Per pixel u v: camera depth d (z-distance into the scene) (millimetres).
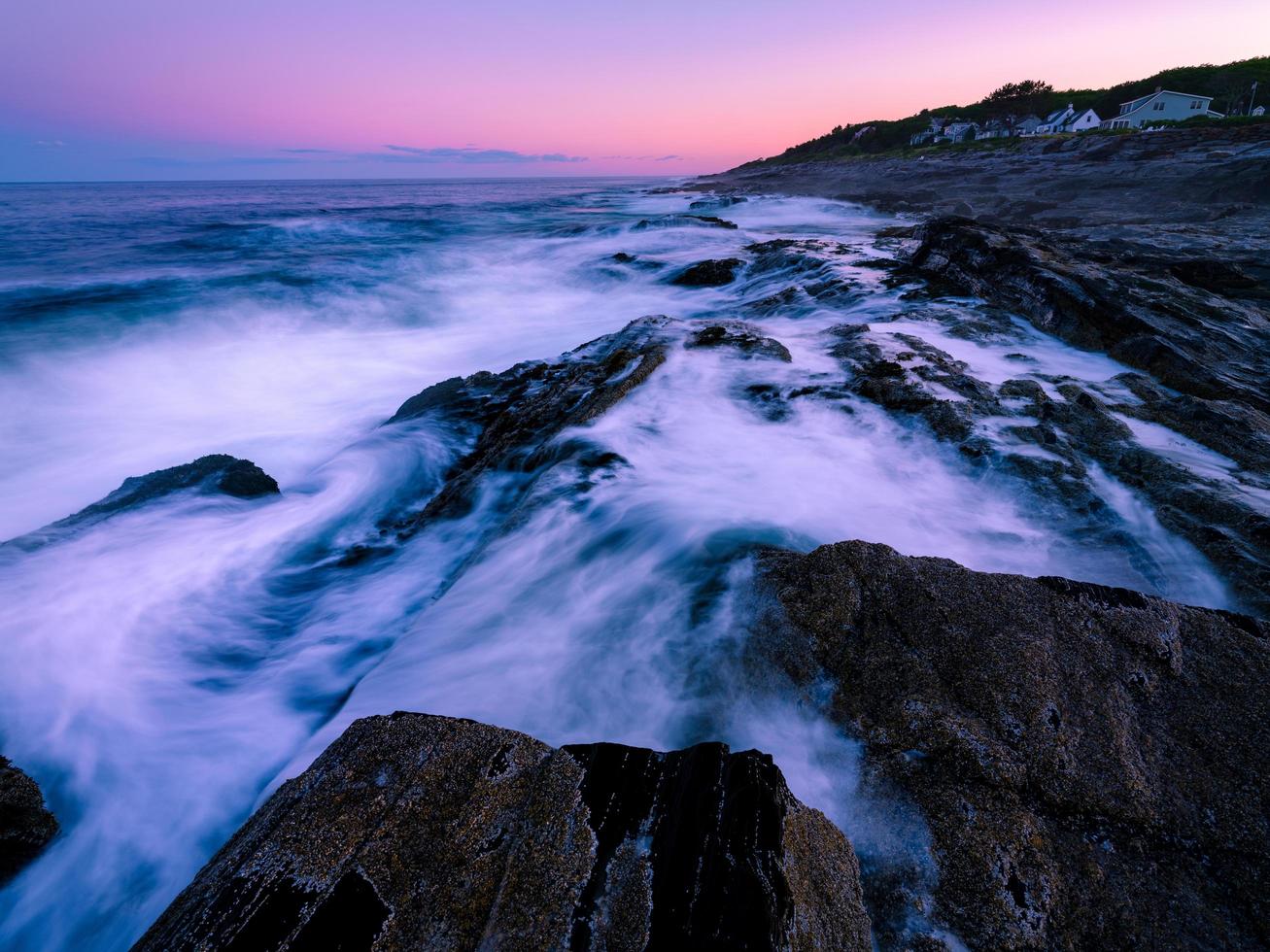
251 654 5988
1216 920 2471
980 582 3922
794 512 5789
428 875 2350
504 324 18469
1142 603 3723
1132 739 3043
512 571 5598
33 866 4008
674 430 7645
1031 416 7305
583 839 2410
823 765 3221
